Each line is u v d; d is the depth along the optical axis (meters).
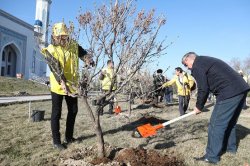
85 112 10.92
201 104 5.54
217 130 5.33
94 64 4.70
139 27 4.58
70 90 5.25
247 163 5.32
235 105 5.29
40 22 51.84
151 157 4.93
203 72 5.32
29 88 30.58
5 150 5.58
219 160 5.44
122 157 4.89
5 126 7.61
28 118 8.95
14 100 15.75
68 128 6.17
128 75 4.77
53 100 5.78
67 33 4.63
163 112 12.31
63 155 5.29
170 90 17.16
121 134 6.95
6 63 45.50
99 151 4.93
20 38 46.41
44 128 7.43
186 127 8.17
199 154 5.71
